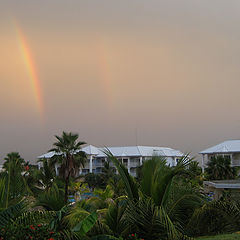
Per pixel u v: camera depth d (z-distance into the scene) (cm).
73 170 3906
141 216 863
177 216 988
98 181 6166
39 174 3316
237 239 897
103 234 836
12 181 963
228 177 5050
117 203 927
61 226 825
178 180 1050
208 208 1021
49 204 1034
